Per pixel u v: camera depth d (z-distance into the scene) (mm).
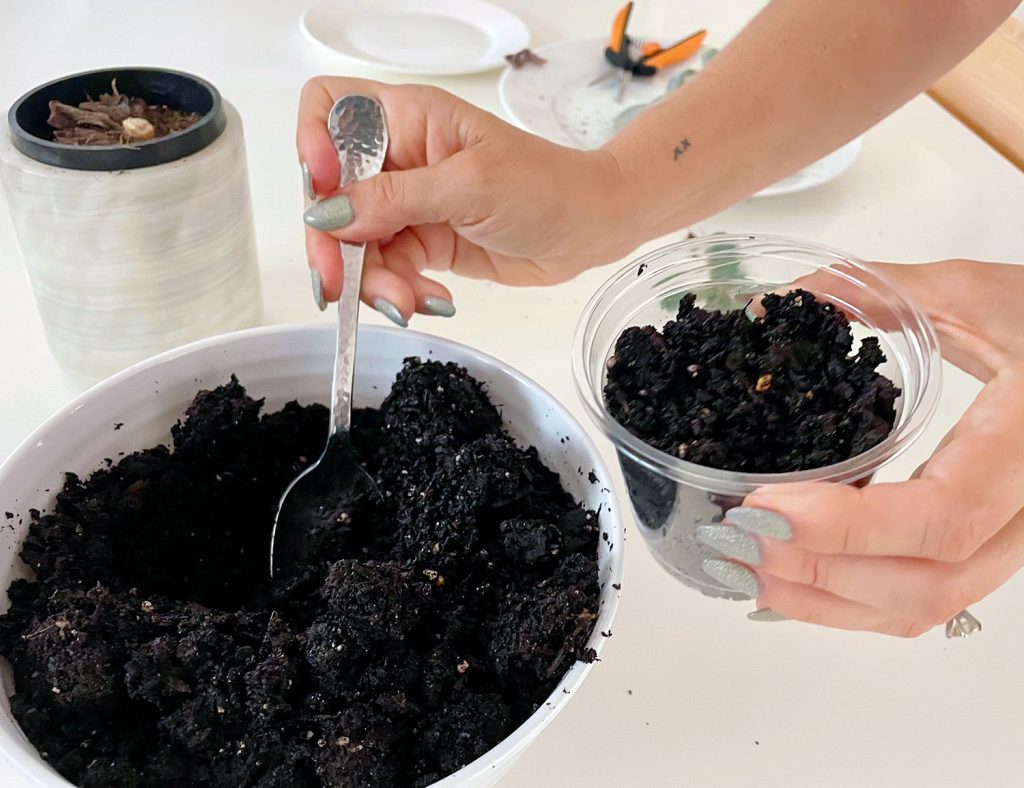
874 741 310
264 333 333
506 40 666
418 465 323
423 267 400
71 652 251
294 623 287
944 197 533
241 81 599
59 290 357
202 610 280
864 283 336
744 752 304
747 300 356
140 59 611
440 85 611
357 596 262
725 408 307
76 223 335
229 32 655
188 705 254
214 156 346
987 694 326
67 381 398
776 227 500
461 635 280
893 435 282
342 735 249
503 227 350
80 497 302
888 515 262
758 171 398
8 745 227
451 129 349
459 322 446
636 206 375
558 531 299
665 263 345
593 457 307
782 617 324
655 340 332
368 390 353
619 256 412
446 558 294
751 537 278
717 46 679
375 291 351
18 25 639
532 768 295
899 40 385
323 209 318
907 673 331
